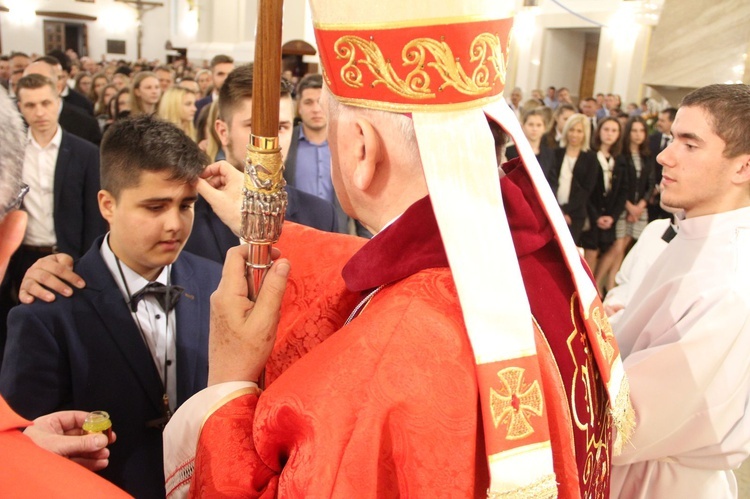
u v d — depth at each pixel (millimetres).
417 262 723
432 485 639
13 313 1145
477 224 676
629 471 1376
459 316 681
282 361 896
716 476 1366
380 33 684
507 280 678
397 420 646
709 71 1893
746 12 1806
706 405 1235
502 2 702
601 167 4602
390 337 669
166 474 822
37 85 2793
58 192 2854
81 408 1158
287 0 7133
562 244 764
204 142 2754
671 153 1383
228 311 774
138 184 1147
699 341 1226
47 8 18625
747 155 1291
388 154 732
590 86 12078
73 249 2904
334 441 643
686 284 1309
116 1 19500
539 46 11523
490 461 641
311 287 931
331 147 789
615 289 1827
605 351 829
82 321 1164
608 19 10219
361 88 717
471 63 683
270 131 735
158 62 14750
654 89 2135
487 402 647
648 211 4934
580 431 773
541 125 4562
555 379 729
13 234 564
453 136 686
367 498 641
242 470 716
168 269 1314
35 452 529
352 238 997
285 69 6566
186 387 1249
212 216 1763
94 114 6480
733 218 1329
